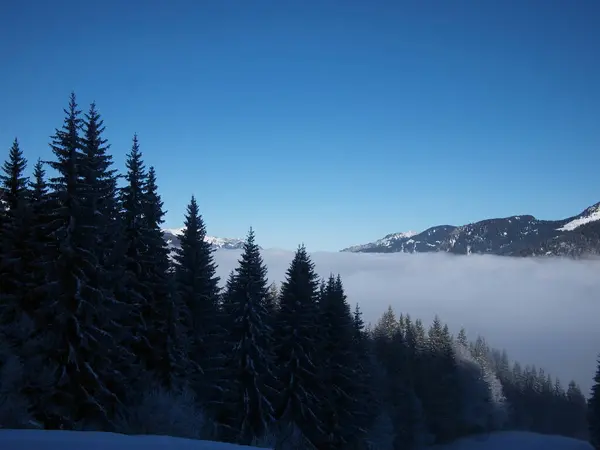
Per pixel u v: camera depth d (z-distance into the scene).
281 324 35.53
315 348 35.19
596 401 70.81
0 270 26.16
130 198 29.91
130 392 25.73
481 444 78.94
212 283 34.50
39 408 21.14
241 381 32.19
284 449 31.67
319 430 33.72
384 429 50.00
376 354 65.75
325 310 38.84
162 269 30.67
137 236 29.56
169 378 28.25
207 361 32.66
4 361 20.36
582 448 80.00
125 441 13.37
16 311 24.39
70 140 23.17
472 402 86.44
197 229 34.94
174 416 24.62
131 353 25.73
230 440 31.22
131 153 30.47
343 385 36.88
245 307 32.69
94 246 23.55
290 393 33.84
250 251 33.69
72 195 22.95
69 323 22.56
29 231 26.91
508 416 102.06
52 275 22.78
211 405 32.00
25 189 29.56
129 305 25.03
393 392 60.34
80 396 22.38
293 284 35.94
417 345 79.25
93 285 23.47
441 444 74.56
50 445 11.56
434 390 72.44
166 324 28.92
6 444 11.37
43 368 21.42
